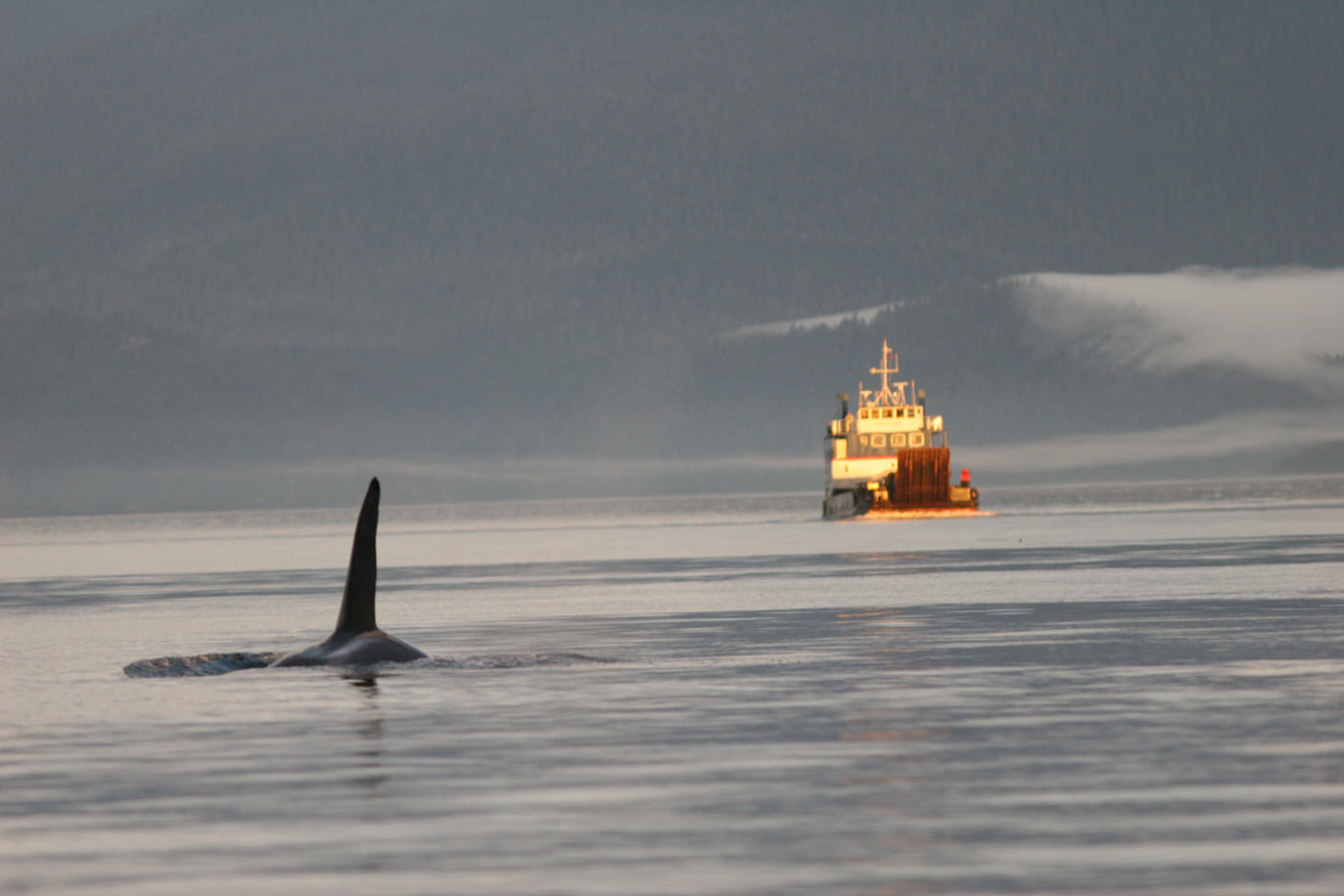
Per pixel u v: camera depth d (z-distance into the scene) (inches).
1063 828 1887.3
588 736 2721.5
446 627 5772.6
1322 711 2883.9
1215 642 4394.7
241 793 2219.5
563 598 7564.0
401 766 2432.3
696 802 2096.5
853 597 7032.5
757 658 4210.1
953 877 1656.0
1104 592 6894.7
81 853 1843.0
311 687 3442.4
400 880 1679.4
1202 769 2284.7
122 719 3038.9
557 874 1695.4
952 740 2620.6
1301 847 1760.6
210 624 6254.9
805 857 1758.1
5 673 4126.5
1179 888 1594.5
